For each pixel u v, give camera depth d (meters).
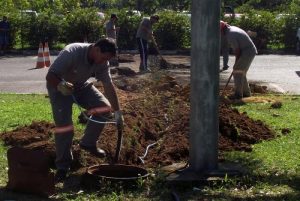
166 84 13.84
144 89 13.76
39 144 8.26
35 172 6.65
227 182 7.00
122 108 10.30
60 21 29.53
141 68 20.03
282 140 9.48
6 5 31.47
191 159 7.35
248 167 7.67
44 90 16.33
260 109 12.57
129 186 6.81
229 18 30.12
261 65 23.42
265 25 29.89
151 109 11.07
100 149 7.72
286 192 6.82
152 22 20.11
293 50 29.81
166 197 6.61
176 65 21.42
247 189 6.91
